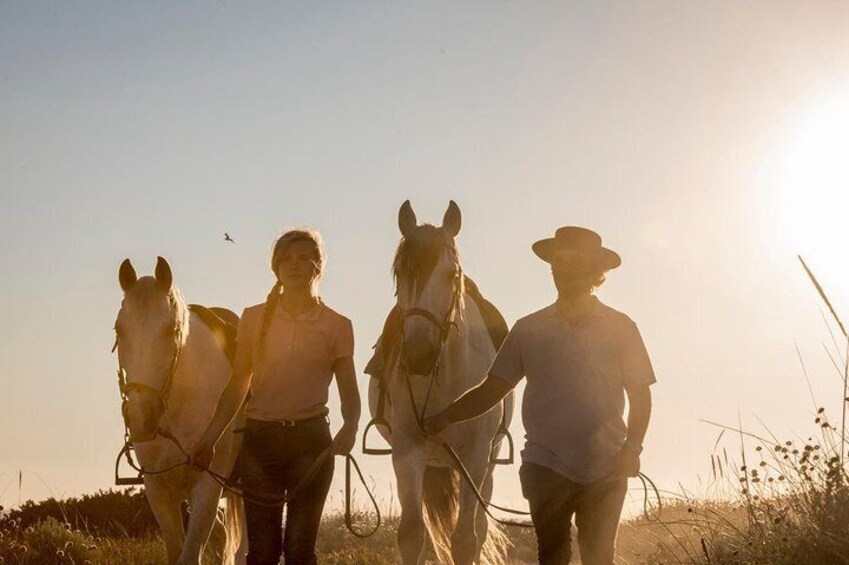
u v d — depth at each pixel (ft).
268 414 20.53
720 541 24.91
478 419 25.76
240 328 21.38
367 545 40.91
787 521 22.72
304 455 20.47
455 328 25.75
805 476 22.94
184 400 24.53
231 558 29.43
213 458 25.17
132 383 22.27
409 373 24.20
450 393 25.68
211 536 34.78
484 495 29.40
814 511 22.20
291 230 21.29
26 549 33.78
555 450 19.58
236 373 21.26
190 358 24.67
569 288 20.03
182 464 24.54
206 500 23.62
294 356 20.61
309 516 20.25
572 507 19.62
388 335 26.32
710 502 28.55
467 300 27.53
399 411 25.53
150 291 22.84
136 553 35.83
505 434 29.55
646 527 32.68
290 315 20.99
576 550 37.45
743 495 24.57
